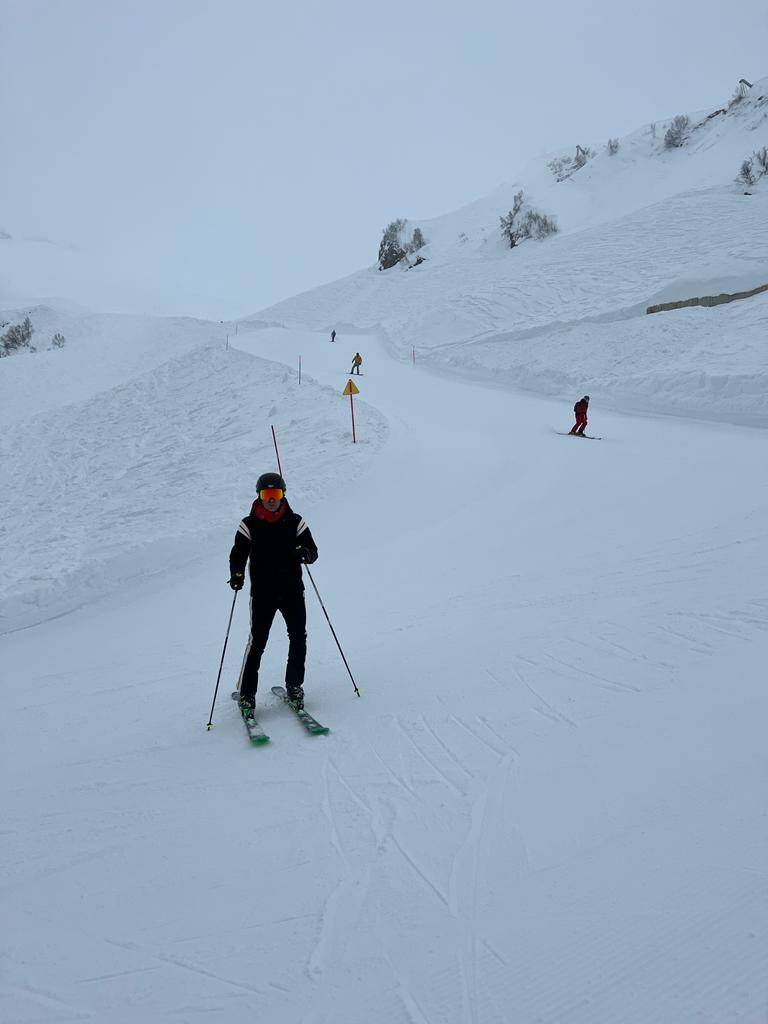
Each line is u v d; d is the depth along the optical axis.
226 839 2.80
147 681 6.19
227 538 12.80
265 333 62.75
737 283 37.88
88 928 2.32
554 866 2.31
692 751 2.92
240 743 3.95
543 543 9.45
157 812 3.14
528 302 47.31
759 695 3.37
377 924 2.16
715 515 9.44
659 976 1.77
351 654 5.81
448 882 2.33
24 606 10.89
